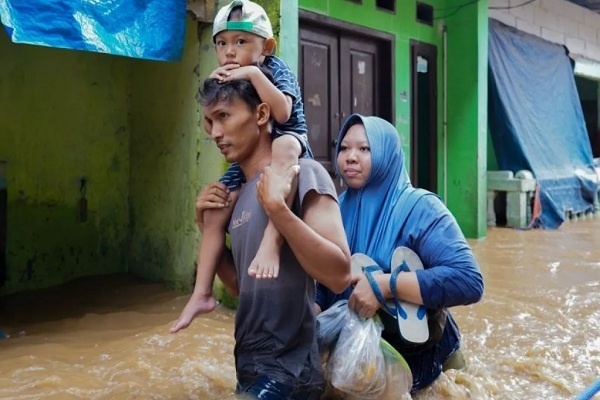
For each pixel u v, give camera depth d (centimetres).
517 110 1069
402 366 293
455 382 338
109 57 627
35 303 545
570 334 453
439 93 952
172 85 586
